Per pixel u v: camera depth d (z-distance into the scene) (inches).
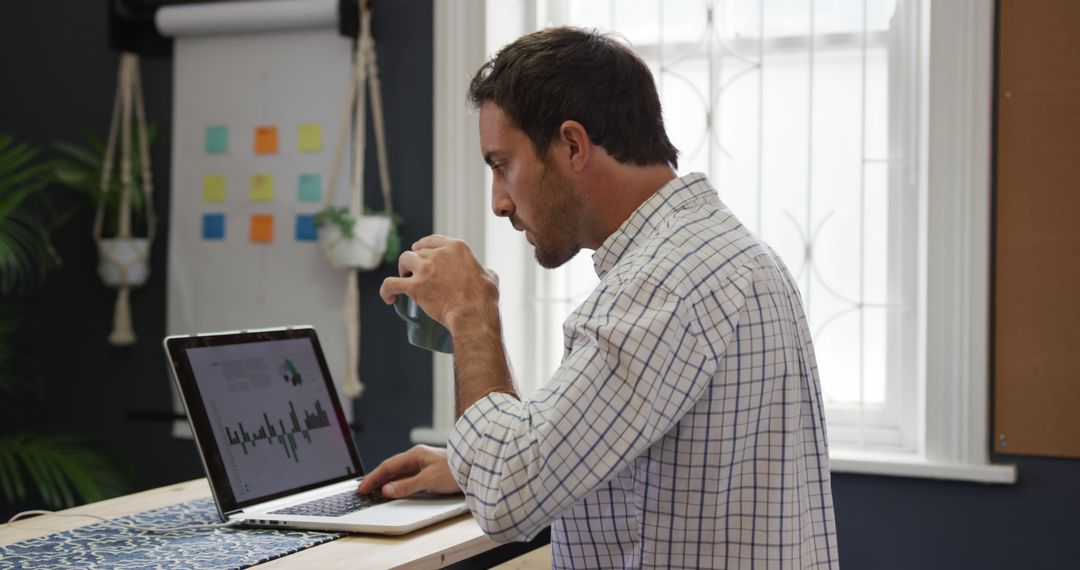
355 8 112.5
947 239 94.9
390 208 113.4
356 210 111.2
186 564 52.6
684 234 44.7
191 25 118.6
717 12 106.6
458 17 108.6
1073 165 92.6
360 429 115.1
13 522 63.6
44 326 127.4
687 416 43.8
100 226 121.6
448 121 109.1
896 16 101.3
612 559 46.7
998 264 94.5
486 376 48.6
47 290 127.3
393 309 113.4
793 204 105.0
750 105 106.0
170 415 122.6
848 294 103.7
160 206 124.0
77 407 126.3
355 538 58.6
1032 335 93.8
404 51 112.9
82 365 126.1
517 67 47.9
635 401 41.5
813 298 104.4
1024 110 93.7
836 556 47.9
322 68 116.4
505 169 49.3
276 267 118.2
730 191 106.8
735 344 43.4
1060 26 92.7
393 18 113.3
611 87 47.1
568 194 47.9
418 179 112.7
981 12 93.5
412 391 113.0
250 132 119.4
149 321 124.1
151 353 124.0
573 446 41.7
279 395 69.2
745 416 43.9
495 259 109.6
